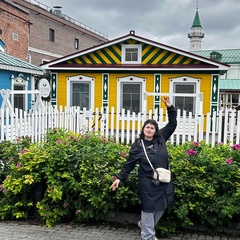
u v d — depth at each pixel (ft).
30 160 15.71
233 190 14.10
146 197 12.10
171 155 15.76
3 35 80.33
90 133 20.29
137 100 46.62
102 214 15.17
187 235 14.30
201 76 44.39
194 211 14.08
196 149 16.20
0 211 15.94
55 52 125.90
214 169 14.52
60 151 15.64
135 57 46.65
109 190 14.29
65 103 48.62
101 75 47.34
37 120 29.68
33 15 111.34
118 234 14.37
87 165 15.28
